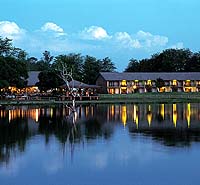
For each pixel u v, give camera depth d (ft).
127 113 236.22
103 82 545.85
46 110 262.47
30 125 171.22
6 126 167.53
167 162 93.76
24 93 433.89
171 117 206.69
